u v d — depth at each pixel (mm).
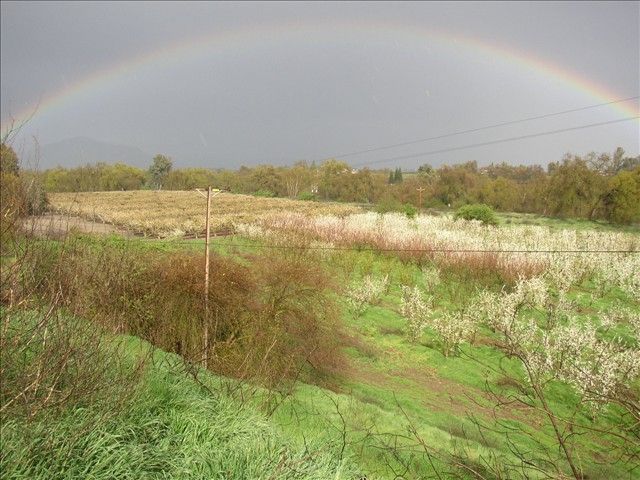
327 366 18562
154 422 6957
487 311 23016
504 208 64188
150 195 85938
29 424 5441
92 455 5793
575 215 41969
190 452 6711
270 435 7832
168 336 15477
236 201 76562
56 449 5574
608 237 32375
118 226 42719
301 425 10477
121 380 6867
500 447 12367
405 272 31516
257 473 6609
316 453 7789
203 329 16109
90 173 56688
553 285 28297
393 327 23734
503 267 29078
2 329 5559
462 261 30562
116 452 5914
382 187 82500
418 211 62781
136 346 10188
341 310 23078
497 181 68500
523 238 36375
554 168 48812
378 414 12953
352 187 82875
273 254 27766
